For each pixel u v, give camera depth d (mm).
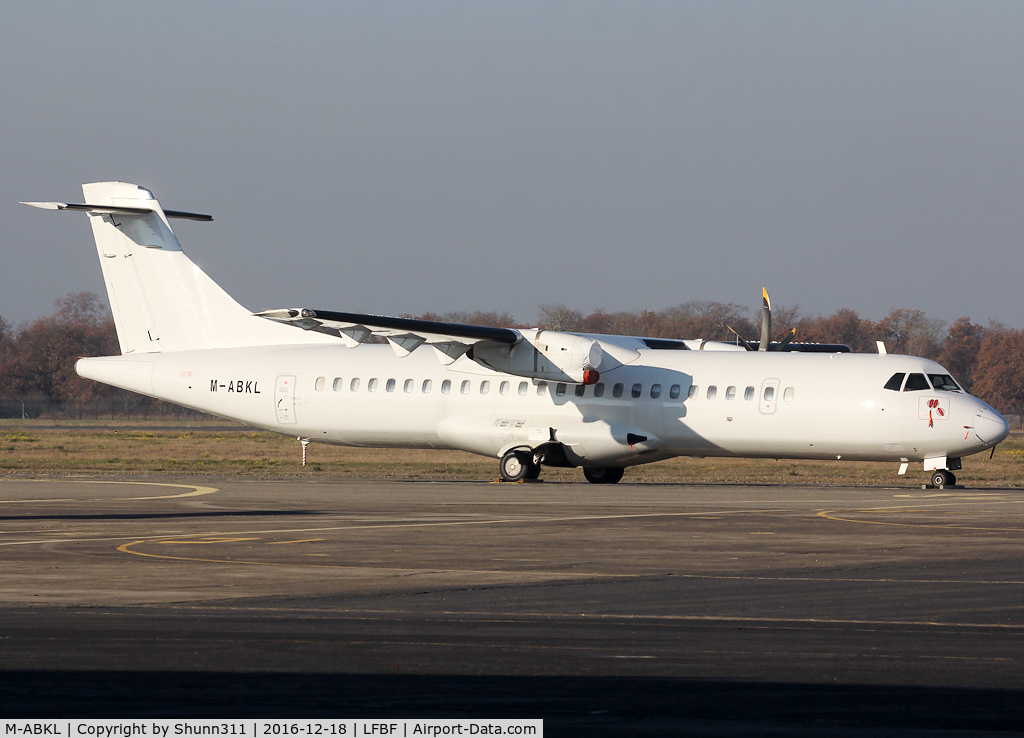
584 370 128125
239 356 146625
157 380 148500
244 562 63969
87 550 69000
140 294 151500
